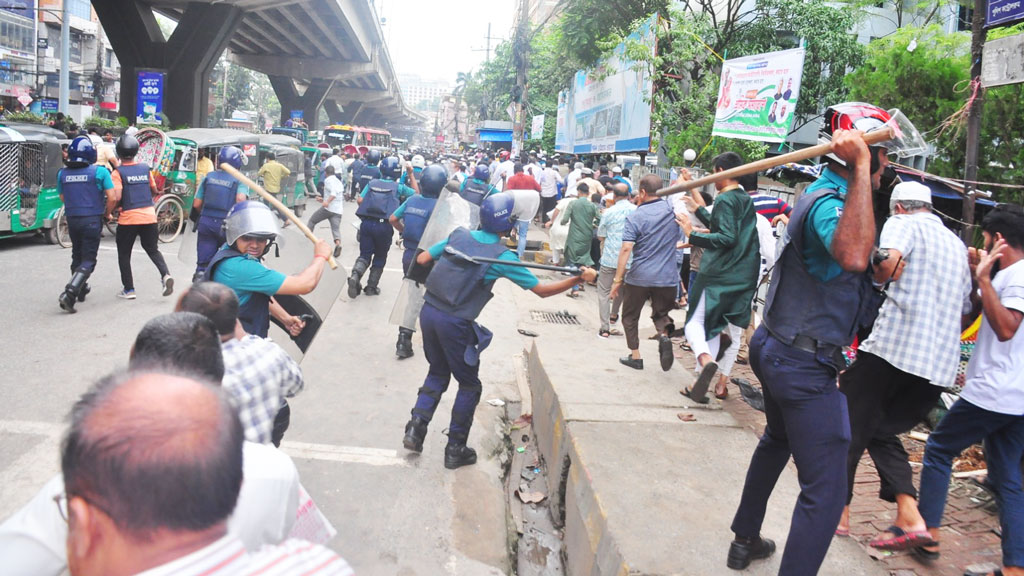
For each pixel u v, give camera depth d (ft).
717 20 63.21
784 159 8.53
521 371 22.81
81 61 195.72
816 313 8.56
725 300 15.76
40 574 4.91
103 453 3.22
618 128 59.88
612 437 14.56
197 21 109.09
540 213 65.62
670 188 10.28
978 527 12.74
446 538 12.57
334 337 24.11
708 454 14.10
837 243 7.79
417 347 23.47
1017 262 10.80
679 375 19.88
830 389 8.66
